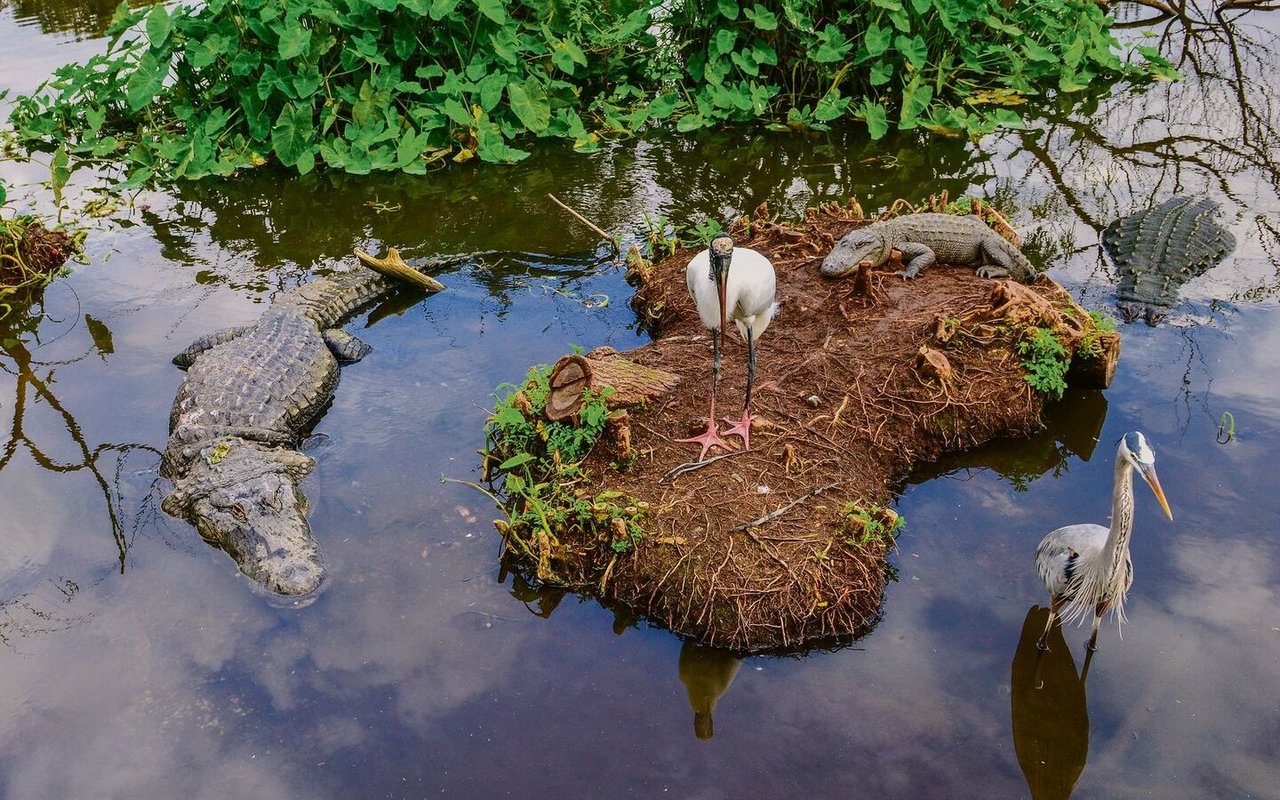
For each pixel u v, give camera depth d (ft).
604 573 18.31
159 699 16.37
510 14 37.93
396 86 35.76
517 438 21.40
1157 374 23.88
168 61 36.83
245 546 19.44
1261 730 15.01
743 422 20.53
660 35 42.55
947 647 16.93
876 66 37.42
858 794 14.26
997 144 37.27
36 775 15.08
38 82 41.98
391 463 22.13
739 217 31.53
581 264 30.19
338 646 17.35
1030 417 22.50
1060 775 14.48
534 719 15.78
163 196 35.17
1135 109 39.60
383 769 14.98
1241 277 27.73
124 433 23.79
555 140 38.11
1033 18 40.45
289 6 34.09
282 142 34.83
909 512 20.26
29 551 19.94
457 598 18.37
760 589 17.40
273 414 23.63
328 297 28.02
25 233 30.66
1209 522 19.16
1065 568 16.06
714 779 14.60
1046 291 25.43
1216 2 50.49
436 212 33.47
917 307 24.81
